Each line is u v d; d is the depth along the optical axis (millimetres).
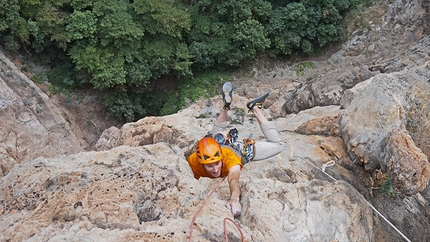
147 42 20938
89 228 3947
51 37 19125
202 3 22031
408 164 7402
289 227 5000
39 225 3941
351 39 23875
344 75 15688
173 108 22031
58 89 20203
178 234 3959
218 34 22297
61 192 4316
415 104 8758
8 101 16047
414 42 22469
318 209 5383
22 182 4438
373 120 8039
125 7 20234
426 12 22312
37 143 16422
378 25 23672
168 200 4434
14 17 18188
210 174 5215
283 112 16141
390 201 8078
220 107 13812
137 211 4285
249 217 5082
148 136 9844
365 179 8227
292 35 22828
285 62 24000
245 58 22859
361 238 5336
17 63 19484
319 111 10508
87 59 19484
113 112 20766
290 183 6285
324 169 7645
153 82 21859
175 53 21281
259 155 5172
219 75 23031
